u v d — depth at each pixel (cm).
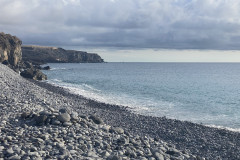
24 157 798
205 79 8931
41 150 885
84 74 10331
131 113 2670
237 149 1579
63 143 983
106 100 3659
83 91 4647
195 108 3197
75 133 1138
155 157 1009
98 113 2375
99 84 6153
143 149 1109
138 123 2109
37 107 1652
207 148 1579
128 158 948
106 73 11669
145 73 12625
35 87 3578
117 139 1166
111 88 5281
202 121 2503
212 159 1376
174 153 1146
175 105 3375
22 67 10075
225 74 12825
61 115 1247
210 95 4547
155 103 3494
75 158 849
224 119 2606
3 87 2644
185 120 2533
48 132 1086
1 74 3994
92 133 1180
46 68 12862
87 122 1345
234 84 6994
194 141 1703
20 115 1326
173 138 1739
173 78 9100
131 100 3712
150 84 6425
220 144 1673
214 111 3022
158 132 1859
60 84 5931
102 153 949
